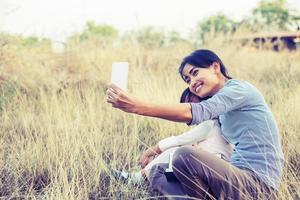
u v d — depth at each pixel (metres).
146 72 4.84
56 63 4.83
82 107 3.83
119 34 6.20
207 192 2.16
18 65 4.50
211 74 2.29
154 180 2.49
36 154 2.94
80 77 4.58
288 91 4.12
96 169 2.74
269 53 6.02
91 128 3.28
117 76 2.17
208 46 5.94
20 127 3.51
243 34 6.73
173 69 4.92
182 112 2.08
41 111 3.81
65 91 4.18
